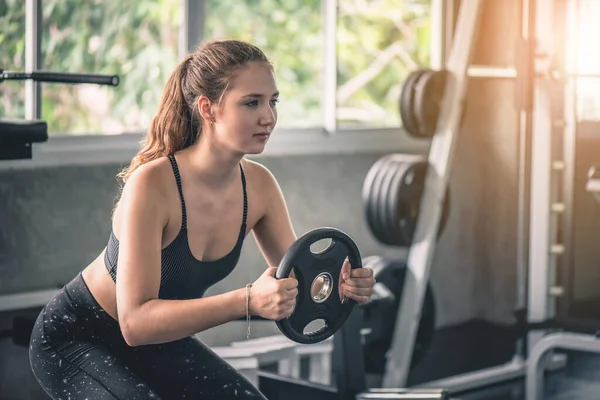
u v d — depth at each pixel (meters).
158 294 1.92
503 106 4.56
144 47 3.99
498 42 4.52
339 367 2.90
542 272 4.03
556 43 4.00
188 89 1.88
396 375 3.58
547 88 3.92
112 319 1.93
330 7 4.43
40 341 1.96
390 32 4.99
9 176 3.33
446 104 3.74
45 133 2.79
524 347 4.08
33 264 3.41
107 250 1.93
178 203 1.87
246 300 1.75
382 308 3.47
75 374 1.89
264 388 3.02
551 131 3.96
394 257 4.69
